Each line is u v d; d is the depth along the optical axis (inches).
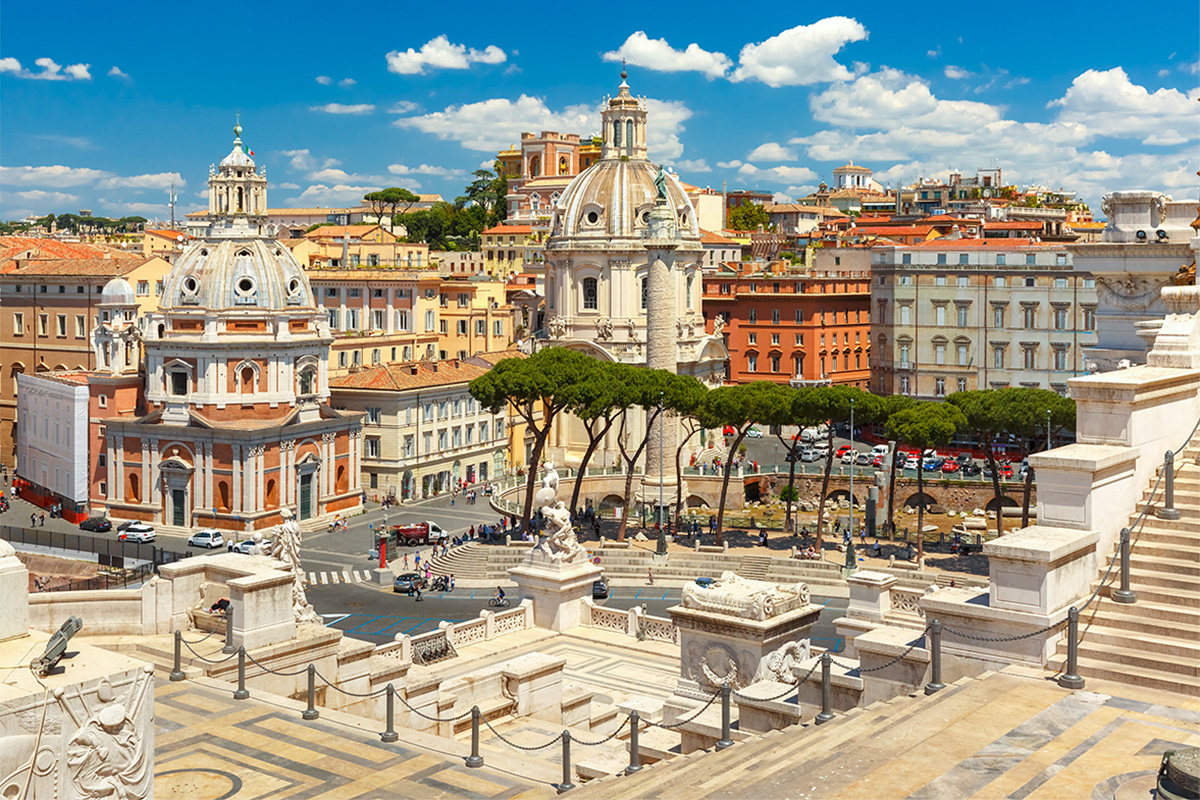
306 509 4773.6
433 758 1169.4
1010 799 786.2
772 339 6948.8
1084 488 1091.9
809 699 1142.3
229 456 4539.9
